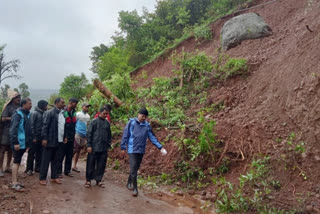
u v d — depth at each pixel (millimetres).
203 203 5320
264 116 6746
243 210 4922
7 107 5762
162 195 5703
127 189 5934
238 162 6090
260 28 11141
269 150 5863
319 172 4992
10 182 5387
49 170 6832
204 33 14906
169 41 18812
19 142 5090
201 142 6336
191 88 10109
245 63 9320
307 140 5531
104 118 6027
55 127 5574
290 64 7293
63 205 4621
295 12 11617
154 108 9578
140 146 5691
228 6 16438
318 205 4516
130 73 18109
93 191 5535
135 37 21219
